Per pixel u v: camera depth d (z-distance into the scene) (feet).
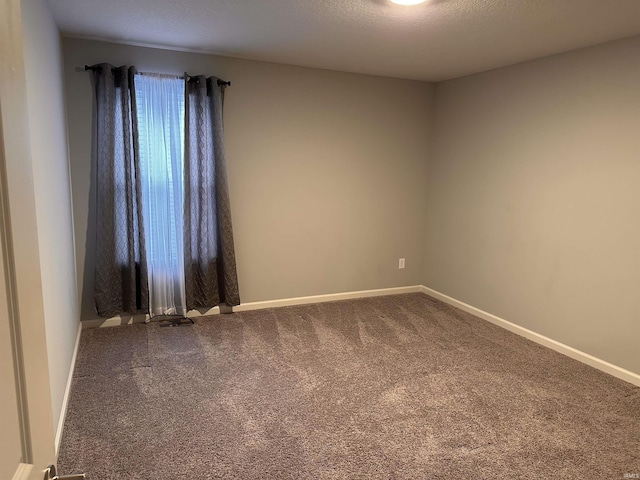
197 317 13.26
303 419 8.09
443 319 13.64
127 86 11.25
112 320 12.34
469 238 14.20
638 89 9.27
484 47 10.64
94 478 6.45
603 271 10.19
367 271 15.71
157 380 9.39
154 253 12.42
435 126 15.60
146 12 8.80
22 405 2.27
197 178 12.48
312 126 13.94
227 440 7.42
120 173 11.66
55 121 8.82
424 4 7.95
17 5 2.41
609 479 6.70
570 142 10.76
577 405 8.76
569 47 10.37
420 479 6.61
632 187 9.50
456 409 8.53
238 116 12.94
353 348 11.28
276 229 14.07
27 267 2.42
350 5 8.12
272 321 13.12
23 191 2.39
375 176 15.17
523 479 6.66
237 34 10.16
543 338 11.76
